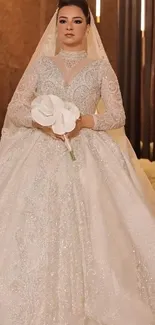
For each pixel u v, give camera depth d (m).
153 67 6.78
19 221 3.11
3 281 2.97
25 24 6.55
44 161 3.31
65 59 3.56
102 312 2.96
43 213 3.11
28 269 2.97
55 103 3.29
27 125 3.47
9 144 3.55
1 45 6.32
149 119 6.86
